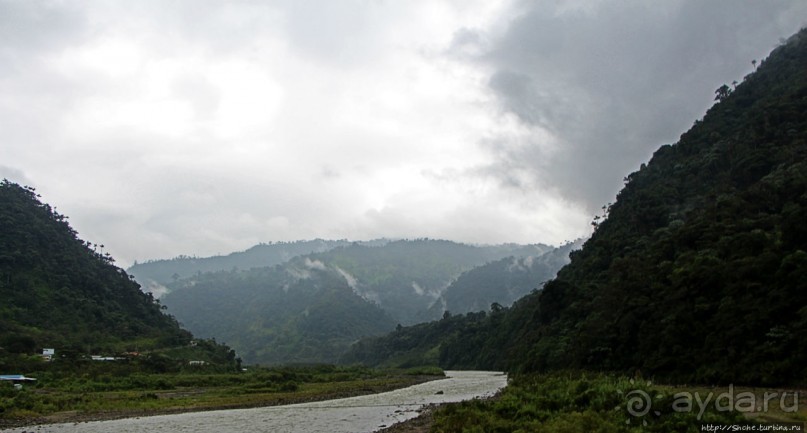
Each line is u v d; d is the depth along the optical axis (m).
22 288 109.12
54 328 103.69
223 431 37.00
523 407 31.64
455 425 29.25
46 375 73.06
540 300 90.25
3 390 53.22
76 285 123.25
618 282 65.75
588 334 61.31
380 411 47.91
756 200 60.72
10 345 85.06
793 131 73.56
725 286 46.75
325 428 37.78
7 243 117.06
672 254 62.28
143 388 71.94
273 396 63.38
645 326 52.91
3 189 136.50
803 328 37.50
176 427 39.09
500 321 150.50
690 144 99.81
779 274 42.03
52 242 129.12
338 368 135.38
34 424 41.16
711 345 44.28
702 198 80.12
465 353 155.88
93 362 85.19
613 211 106.31
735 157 80.06
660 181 95.81
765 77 101.50
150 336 121.75
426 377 109.38
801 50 98.31
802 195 52.38
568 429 24.67
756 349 40.09
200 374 92.88
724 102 103.88
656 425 24.34
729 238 51.97
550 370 68.06
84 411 48.12
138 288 149.88
